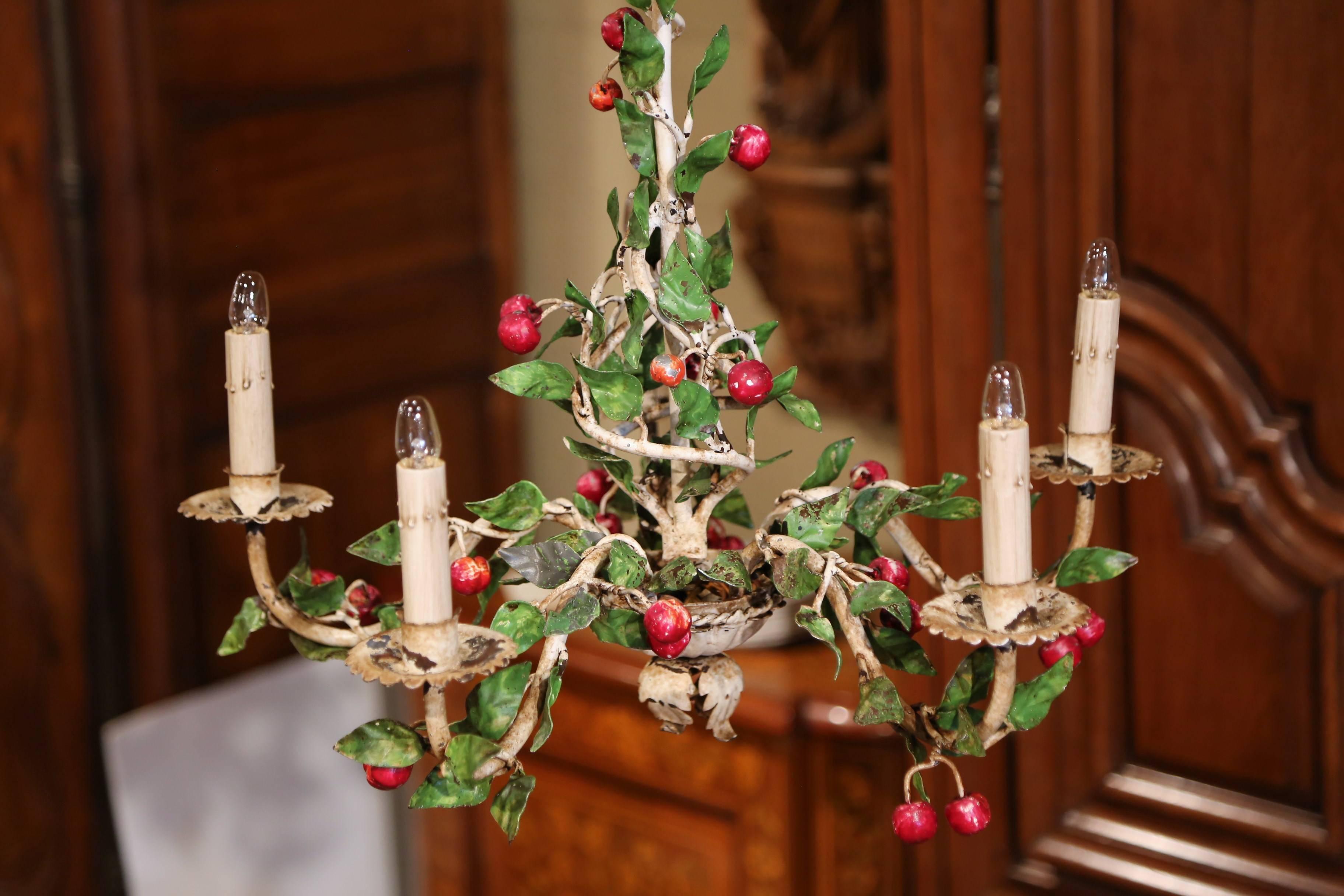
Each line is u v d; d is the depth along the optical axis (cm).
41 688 466
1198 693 313
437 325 528
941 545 338
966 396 329
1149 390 305
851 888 361
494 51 521
